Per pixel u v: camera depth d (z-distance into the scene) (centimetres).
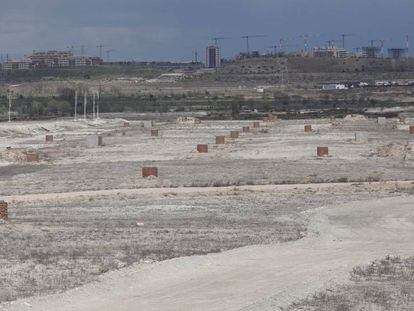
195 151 16500
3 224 6731
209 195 9788
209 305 3753
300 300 3862
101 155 16150
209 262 5134
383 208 8431
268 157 14975
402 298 3944
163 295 4041
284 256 5475
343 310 3650
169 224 7181
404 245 6153
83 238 6162
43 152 16588
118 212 8156
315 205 8738
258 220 7562
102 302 3853
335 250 5822
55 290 4119
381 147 16038
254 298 3906
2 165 14150
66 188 10744
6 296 3928
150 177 11625
